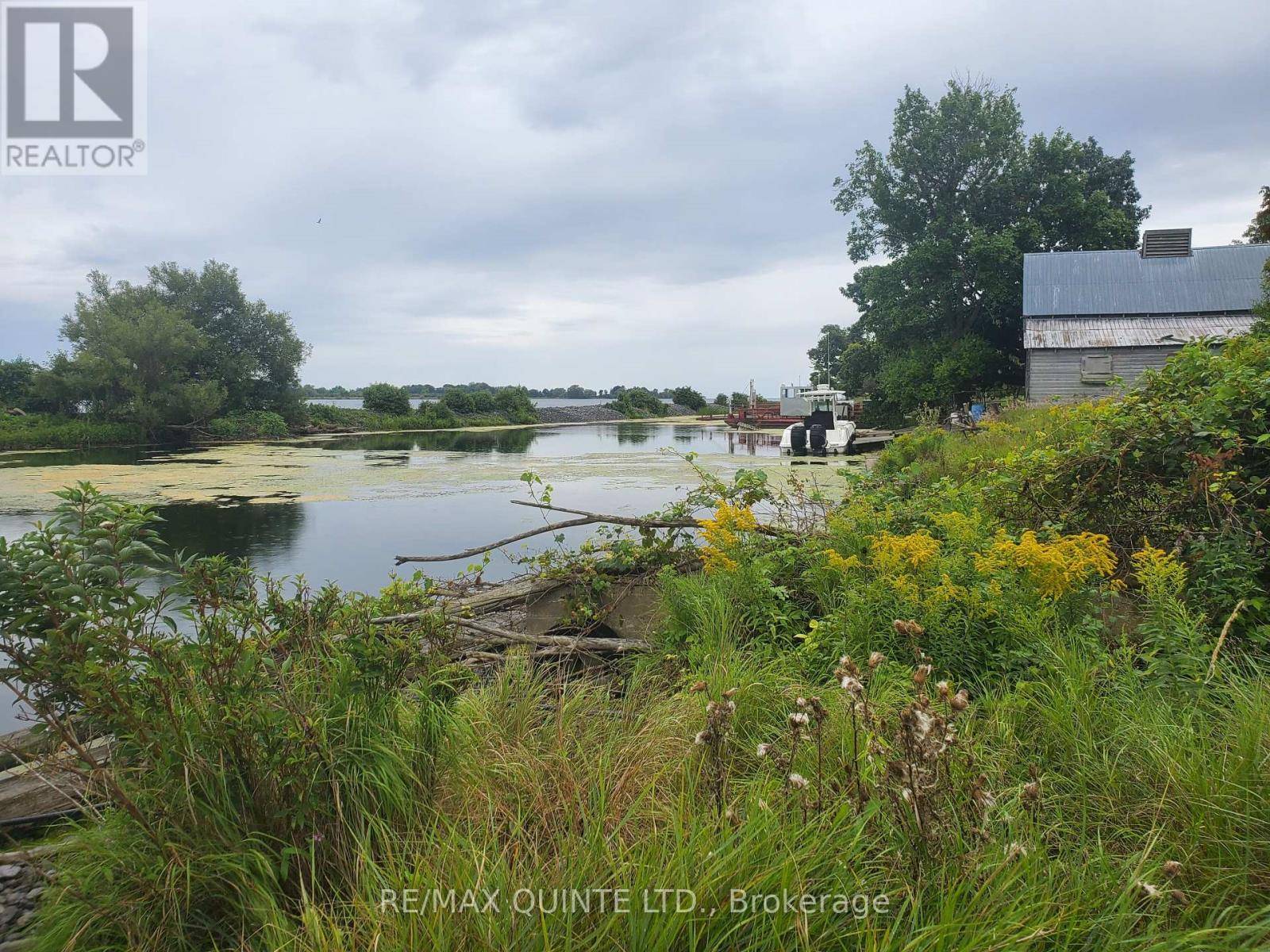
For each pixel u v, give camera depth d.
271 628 2.89
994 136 34.09
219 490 15.91
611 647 4.57
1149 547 3.51
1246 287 24.34
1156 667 3.00
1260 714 2.46
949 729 2.13
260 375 44.22
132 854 2.23
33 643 2.25
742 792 2.45
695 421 69.50
